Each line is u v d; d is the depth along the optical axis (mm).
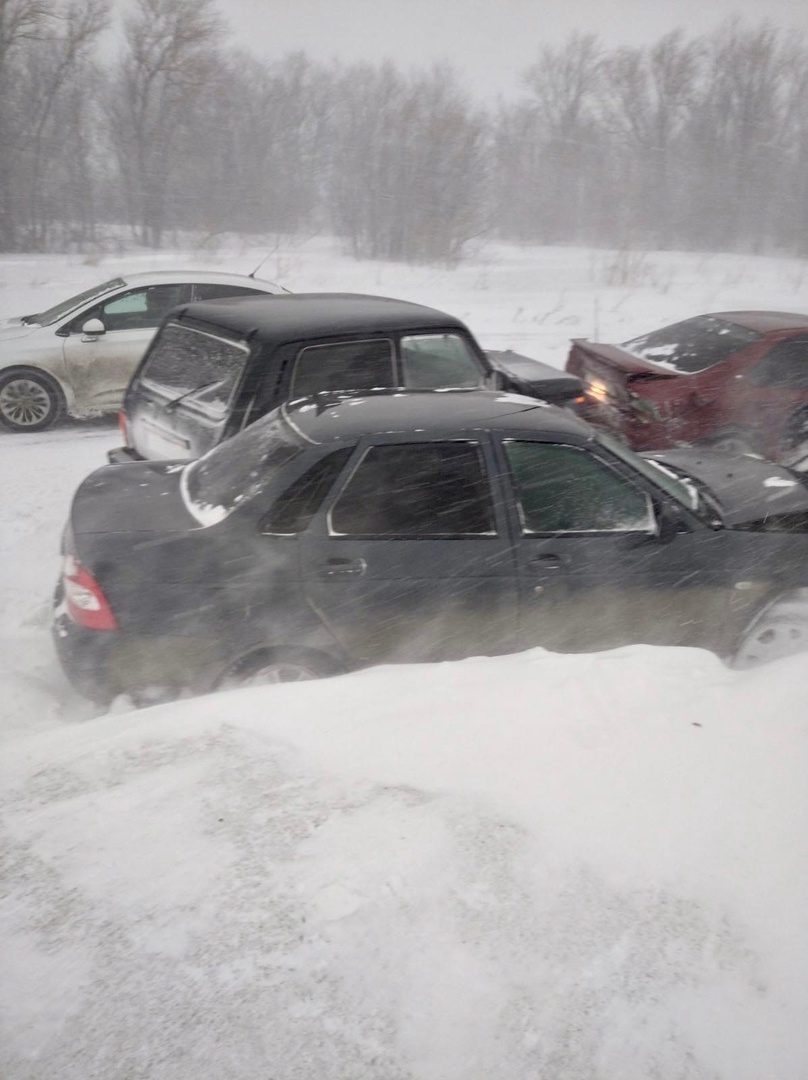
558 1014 1918
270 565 4078
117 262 28891
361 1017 1881
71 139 37906
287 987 1941
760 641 4777
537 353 14000
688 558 4535
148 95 39750
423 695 3256
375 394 5008
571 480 4496
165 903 2178
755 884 2291
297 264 29562
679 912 2197
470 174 33938
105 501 4508
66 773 2789
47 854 2379
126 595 4008
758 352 8148
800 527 4797
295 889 2209
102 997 1925
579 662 3562
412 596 4207
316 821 2475
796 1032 1915
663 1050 1862
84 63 36969
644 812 2555
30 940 2082
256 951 2029
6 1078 1754
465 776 2707
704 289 25656
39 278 23500
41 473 8406
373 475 4254
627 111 52500
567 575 4379
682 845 2422
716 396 8000
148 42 38312
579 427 4637
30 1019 1877
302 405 4875
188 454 6043
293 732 2979
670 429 7941
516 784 2672
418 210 33562
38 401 10000
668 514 4547
